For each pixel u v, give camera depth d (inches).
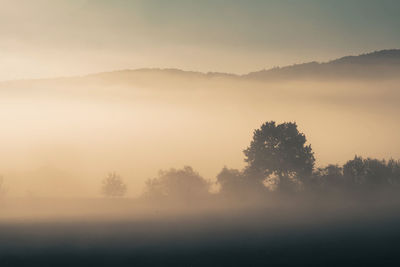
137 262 4067.4
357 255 4131.4
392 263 3887.8
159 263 4035.4
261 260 4077.3
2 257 4296.3
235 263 3998.5
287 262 3993.6
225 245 4640.8
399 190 6815.9
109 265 4013.3
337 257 4092.0
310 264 3912.4
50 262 4116.6
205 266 3932.1
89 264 4047.7
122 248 4606.3
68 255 4347.9
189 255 4293.8
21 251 4510.3
